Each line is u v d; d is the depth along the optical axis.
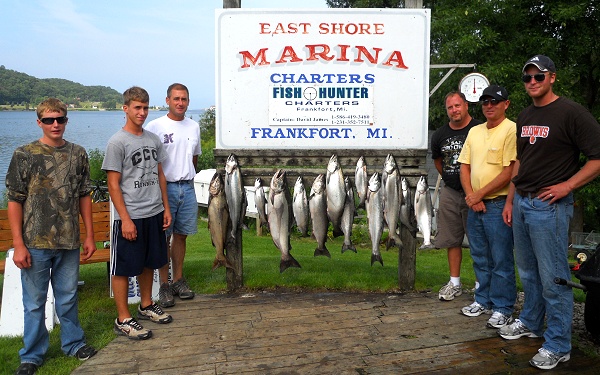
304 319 4.62
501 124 4.38
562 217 3.67
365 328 4.40
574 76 12.22
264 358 3.86
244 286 5.56
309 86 5.44
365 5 17.58
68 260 3.89
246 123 5.47
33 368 3.72
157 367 3.74
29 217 3.68
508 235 4.35
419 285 5.64
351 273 6.02
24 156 3.66
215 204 5.04
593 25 12.09
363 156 5.24
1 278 6.59
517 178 3.89
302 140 5.49
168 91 5.11
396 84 5.45
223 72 5.41
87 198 4.04
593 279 3.78
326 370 3.65
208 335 4.30
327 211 5.00
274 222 5.02
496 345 4.04
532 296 4.05
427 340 4.14
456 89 12.67
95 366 3.78
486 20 12.43
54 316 4.62
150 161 4.40
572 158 3.67
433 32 12.98
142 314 4.65
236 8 5.36
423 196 5.07
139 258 4.32
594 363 3.72
